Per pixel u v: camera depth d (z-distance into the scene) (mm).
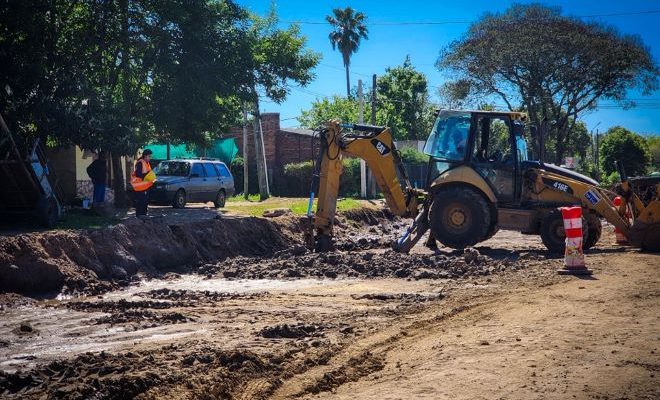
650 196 18484
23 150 16828
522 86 49562
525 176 17969
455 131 18531
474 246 19453
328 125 18188
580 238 13047
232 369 6945
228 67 23875
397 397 5777
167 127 24469
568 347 7055
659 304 9359
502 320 8648
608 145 69188
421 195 19000
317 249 18156
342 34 79500
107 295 12625
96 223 17875
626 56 47531
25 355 8109
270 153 48438
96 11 22188
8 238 12719
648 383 5871
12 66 18406
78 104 19484
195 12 22875
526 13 50469
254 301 11633
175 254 16250
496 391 5789
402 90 69312
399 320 9367
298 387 6383
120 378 6398
